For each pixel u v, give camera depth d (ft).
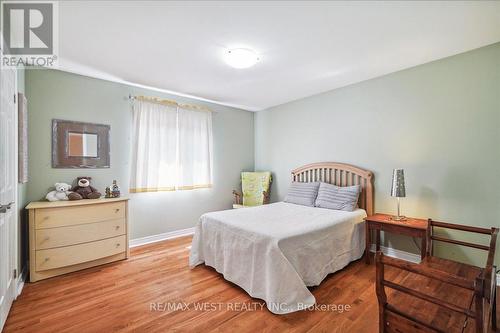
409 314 3.52
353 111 10.78
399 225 7.98
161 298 6.79
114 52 7.63
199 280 7.88
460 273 5.41
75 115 9.59
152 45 7.18
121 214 9.41
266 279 6.42
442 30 6.45
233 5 5.34
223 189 14.55
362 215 9.64
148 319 5.86
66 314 6.03
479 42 7.14
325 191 10.83
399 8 5.50
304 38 6.81
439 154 8.35
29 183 8.59
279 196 14.39
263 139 15.49
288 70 9.14
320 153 12.17
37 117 8.80
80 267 8.53
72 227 8.23
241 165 15.46
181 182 12.49
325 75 9.71
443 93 8.23
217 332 5.42
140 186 11.15
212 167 13.92
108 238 9.03
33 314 6.01
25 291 7.07
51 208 7.84
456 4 5.37
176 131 12.31
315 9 5.51
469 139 7.73
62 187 8.89
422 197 8.74
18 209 7.09
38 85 8.82
